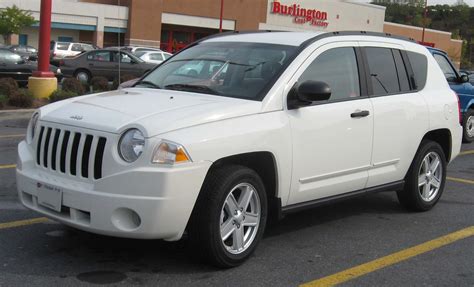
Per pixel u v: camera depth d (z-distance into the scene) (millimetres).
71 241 5277
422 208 6750
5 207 6254
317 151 5219
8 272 4508
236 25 55781
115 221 4191
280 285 4480
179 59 5973
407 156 6293
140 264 4773
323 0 61656
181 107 4598
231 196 4613
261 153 4781
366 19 66500
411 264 5082
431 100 6598
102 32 48938
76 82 17219
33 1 47281
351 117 5512
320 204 5438
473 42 100812
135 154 4184
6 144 10109
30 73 19453
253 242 4855
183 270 4668
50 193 4500
